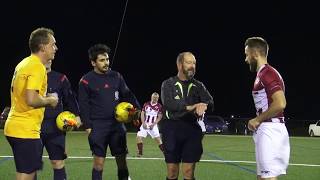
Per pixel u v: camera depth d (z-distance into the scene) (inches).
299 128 1255.5
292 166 432.8
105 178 345.1
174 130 227.8
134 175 362.0
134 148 606.9
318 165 442.3
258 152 192.1
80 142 688.4
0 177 339.0
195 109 220.1
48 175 351.3
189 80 231.1
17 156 183.8
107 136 254.7
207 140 826.2
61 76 258.1
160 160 462.9
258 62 198.1
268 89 189.2
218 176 364.2
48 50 188.4
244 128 1169.4
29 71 180.7
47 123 250.2
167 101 227.3
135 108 255.9
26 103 181.0
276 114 185.8
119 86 261.9
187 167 228.2
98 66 254.7
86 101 251.9
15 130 182.4
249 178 355.3
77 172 371.6
